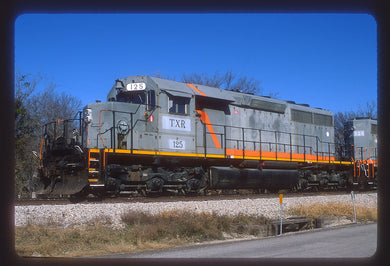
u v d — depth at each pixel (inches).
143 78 567.5
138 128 551.5
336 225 492.4
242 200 547.5
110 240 335.3
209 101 630.5
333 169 856.3
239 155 658.2
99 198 522.6
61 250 305.3
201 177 620.7
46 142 561.9
